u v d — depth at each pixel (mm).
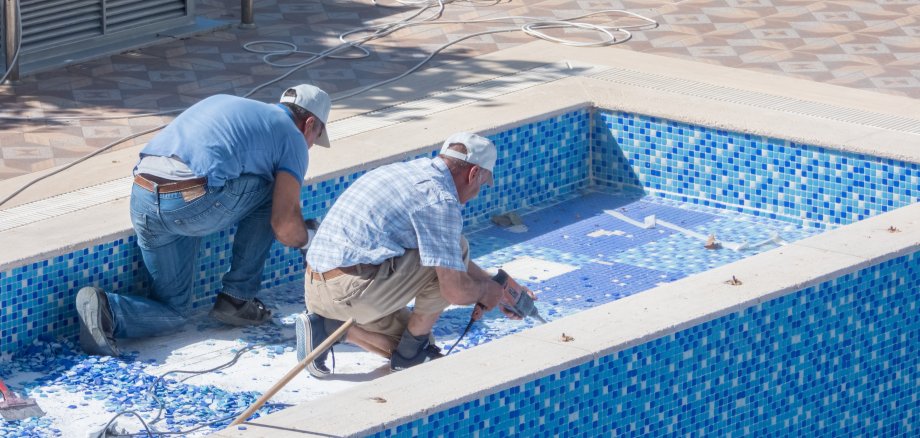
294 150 11156
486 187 14867
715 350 10289
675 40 19125
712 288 10609
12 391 10469
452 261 10195
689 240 14406
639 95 15930
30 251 11094
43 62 17422
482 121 14789
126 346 11469
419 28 19828
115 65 17641
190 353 11367
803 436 11344
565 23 19938
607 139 15867
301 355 10812
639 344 9750
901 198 14117
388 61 17922
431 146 13977
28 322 11195
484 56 17938
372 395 8906
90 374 10852
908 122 15094
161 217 10984
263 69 17594
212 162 10867
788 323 10734
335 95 16172
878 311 11453
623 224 14914
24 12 17234
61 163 13773
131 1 18609
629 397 9867
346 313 10586
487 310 10664
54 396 10469
